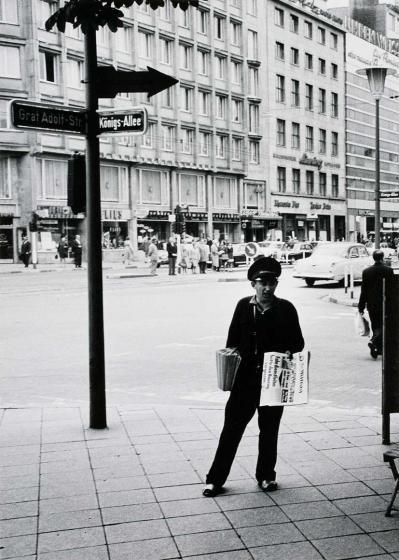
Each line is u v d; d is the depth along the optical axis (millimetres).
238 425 5016
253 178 65438
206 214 58969
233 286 28719
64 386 9219
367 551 4016
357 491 4992
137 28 51094
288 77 70688
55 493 5004
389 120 96312
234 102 62719
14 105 5977
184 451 5996
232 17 61281
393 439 6312
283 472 5434
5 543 4172
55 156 46188
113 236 50781
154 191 54250
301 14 72750
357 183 86438
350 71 83812
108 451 6016
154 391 8938
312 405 8086
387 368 5938
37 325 15703
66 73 46250
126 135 6457
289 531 4305
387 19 97250
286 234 71000
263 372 4875
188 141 57094
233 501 4820
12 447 6160
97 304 6699
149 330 14969
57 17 5652
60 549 4086
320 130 77625
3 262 45125
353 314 18234
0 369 10453
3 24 43375
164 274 38500
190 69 56875
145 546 4113
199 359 11344
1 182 44562
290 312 5043
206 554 3996
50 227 46312
